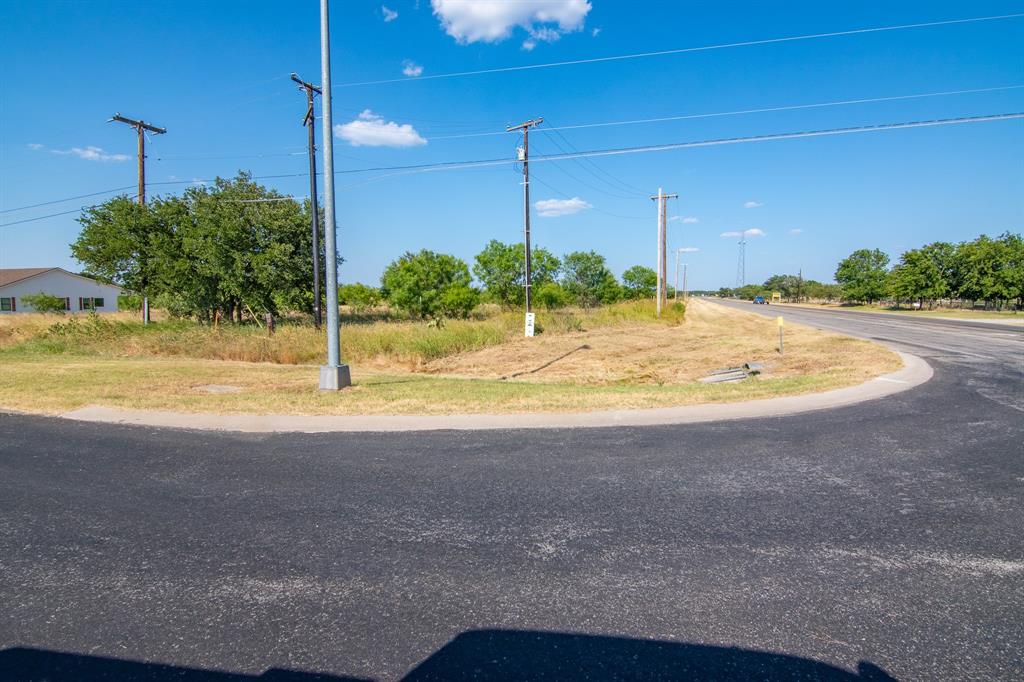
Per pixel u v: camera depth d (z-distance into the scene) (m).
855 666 2.78
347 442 7.26
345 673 2.72
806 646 2.94
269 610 3.30
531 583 3.60
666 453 6.65
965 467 6.07
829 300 123.88
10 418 8.77
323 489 5.45
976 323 38.59
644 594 3.46
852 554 4.00
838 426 8.01
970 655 2.87
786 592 3.49
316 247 25.39
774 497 5.16
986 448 6.84
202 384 12.06
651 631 3.07
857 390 10.81
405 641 2.99
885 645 2.95
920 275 68.81
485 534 4.37
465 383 12.27
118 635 3.05
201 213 29.20
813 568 3.79
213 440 7.40
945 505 4.95
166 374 13.66
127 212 30.55
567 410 9.06
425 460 6.42
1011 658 2.84
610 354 22.44
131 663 2.81
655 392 10.65
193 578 3.69
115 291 67.38
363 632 3.07
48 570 3.80
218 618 3.21
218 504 5.05
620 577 3.68
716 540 4.24
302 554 4.04
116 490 5.42
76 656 2.87
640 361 19.95
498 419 8.49
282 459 6.49
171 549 4.12
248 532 4.42
